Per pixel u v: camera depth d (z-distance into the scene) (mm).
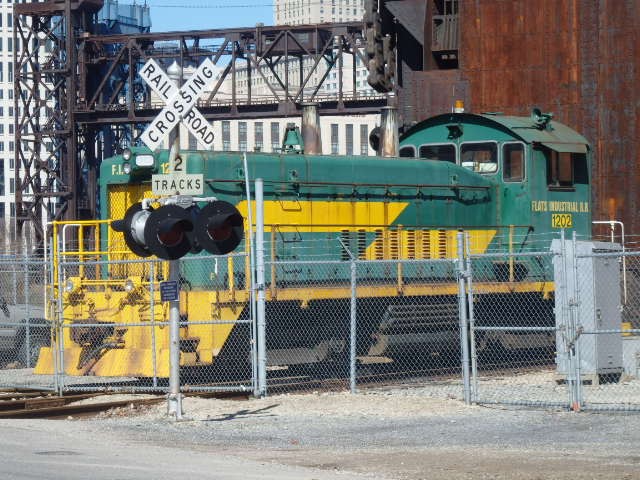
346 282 30781
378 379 30266
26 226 97938
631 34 45594
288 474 16641
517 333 33469
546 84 46812
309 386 28656
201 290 27812
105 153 107062
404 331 30875
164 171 28594
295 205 30000
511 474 16906
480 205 33844
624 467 17422
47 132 94938
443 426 22188
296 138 31469
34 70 97000
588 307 28453
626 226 45812
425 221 32500
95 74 99688
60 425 22125
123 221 22516
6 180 193625
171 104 23312
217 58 91562
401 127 47062
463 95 47844
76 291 28188
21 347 34875
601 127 46125
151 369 26406
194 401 25141
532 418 23141
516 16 47188
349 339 29938
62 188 94938
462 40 47906
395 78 48594
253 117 89750
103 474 16078
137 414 23969
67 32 93812
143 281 27906
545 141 34094
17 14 96625
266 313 28312
